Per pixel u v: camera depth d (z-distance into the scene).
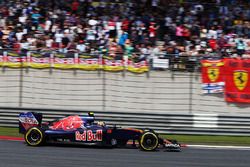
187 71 37.03
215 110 36.94
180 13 45.72
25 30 41.97
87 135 26.52
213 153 26.92
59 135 26.53
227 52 41.53
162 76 37.22
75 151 25.41
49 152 24.67
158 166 21.91
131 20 43.91
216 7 47.19
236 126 34.47
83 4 45.75
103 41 41.44
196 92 37.00
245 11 47.59
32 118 27.33
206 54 40.66
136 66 37.41
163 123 34.25
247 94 36.88
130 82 37.50
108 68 37.66
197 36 43.34
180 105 37.03
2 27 42.38
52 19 43.50
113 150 26.36
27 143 26.77
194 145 30.17
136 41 41.78
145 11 45.59
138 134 26.92
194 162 23.45
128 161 22.88
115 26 42.78
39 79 38.19
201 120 34.38
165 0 46.69
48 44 41.06
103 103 37.78
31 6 44.78
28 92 38.16
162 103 37.16
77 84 38.00
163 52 40.09
